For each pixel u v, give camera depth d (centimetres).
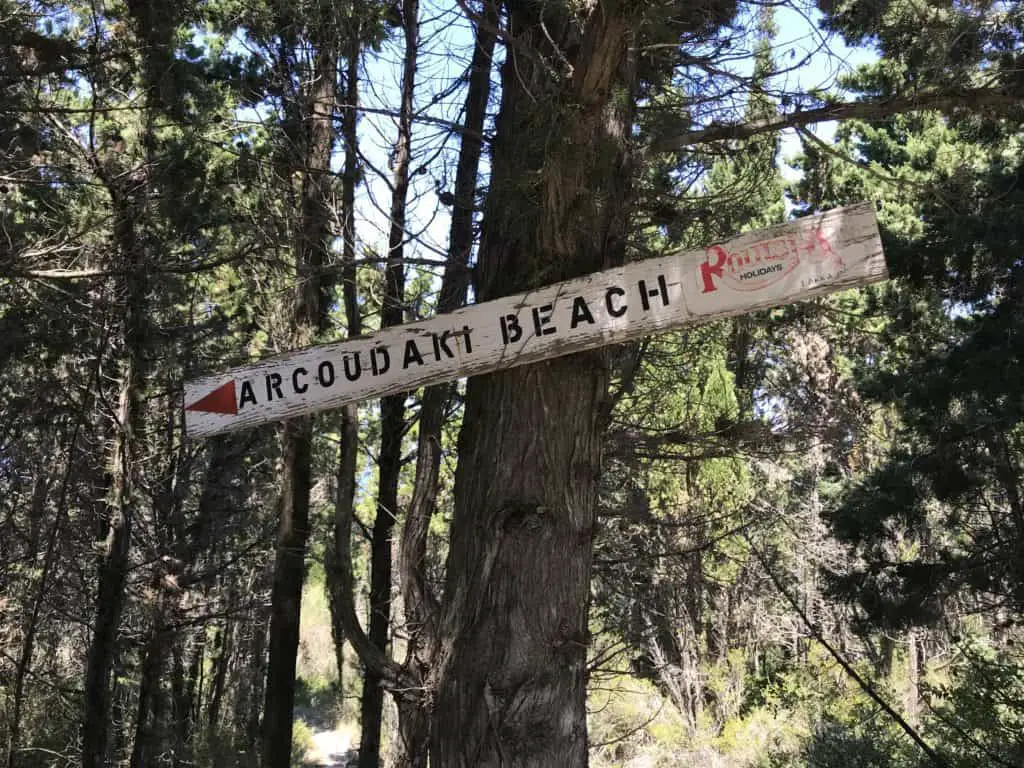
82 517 1183
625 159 290
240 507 1436
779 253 239
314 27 483
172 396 1298
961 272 1113
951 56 306
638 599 725
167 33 764
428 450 352
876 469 1348
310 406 273
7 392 969
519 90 334
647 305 250
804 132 321
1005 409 1107
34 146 711
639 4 263
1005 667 693
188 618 1332
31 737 1110
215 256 784
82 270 745
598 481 289
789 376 1330
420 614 318
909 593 1251
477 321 265
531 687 262
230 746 1252
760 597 1439
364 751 759
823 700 1493
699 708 1474
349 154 489
